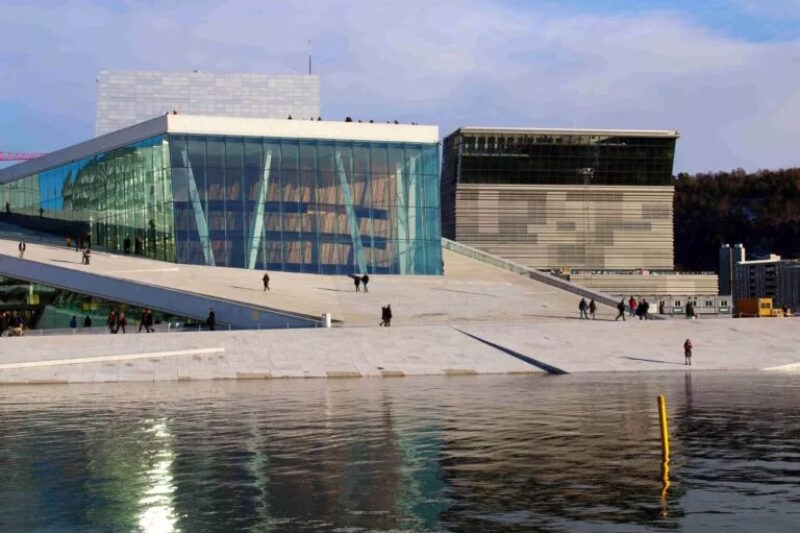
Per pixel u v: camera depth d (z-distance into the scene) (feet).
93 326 197.57
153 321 186.80
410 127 263.70
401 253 259.60
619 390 116.98
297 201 251.39
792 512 53.62
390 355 150.51
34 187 291.38
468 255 289.12
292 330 157.89
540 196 564.30
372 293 213.87
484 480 62.34
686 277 527.40
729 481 61.62
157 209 244.63
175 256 239.71
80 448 75.61
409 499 57.26
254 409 99.35
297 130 253.65
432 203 264.31
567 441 76.84
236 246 244.42
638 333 172.55
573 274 521.24
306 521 52.54
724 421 88.12
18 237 267.59
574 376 140.56
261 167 249.75
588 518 52.60
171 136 242.58
